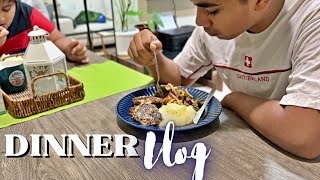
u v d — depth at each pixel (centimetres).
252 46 81
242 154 55
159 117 63
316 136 54
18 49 119
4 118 72
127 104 72
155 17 276
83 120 70
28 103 72
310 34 65
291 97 59
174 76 97
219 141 60
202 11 63
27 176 52
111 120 69
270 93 83
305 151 54
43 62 76
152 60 88
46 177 51
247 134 62
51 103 75
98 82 93
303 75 59
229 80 94
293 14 72
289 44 73
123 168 53
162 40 257
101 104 78
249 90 88
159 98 73
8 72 80
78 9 334
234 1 59
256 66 82
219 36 67
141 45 85
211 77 200
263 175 49
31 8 126
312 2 71
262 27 76
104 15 338
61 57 80
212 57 96
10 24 115
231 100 72
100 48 303
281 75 78
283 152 55
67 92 77
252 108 65
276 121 59
